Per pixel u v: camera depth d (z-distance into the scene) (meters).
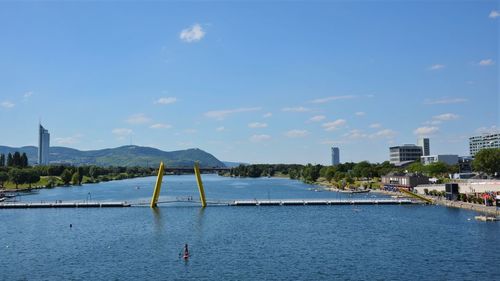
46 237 162.88
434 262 120.31
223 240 154.12
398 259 124.12
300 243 148.12
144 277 108.38
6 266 120.44
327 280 104.81
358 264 119.12
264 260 124.25
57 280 106.94
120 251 137.38
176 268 116.31
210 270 113.94
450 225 180.12
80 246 145.88
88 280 106.62
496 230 165.25
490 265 116.12
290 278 106.62
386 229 175.00
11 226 190.50
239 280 105.25
